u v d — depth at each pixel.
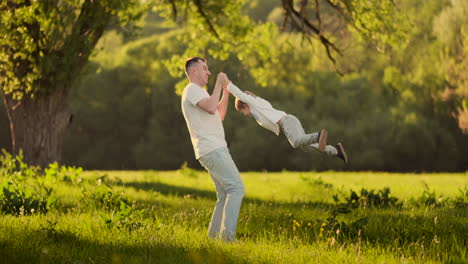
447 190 13.80
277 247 4.88
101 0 14.73
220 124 5.94
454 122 50.16
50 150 15.73
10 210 7.20
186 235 5.49
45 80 15.27
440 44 46.28
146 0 17.77
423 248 4.79
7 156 12.65
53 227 5.46
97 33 15.74
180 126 58.16
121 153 60.12
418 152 50.22
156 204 9.48
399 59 50.25
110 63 60.69
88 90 59.06
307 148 5.80
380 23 16.81
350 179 20.12
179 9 18.53
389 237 5.54
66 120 16.06
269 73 21.55
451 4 46.81
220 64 20.91
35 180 11.23
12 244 4.51
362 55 41.50
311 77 54.09
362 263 4.35
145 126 60.22
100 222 5.71
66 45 14.65
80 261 4.03
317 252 4.61
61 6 14.31
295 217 7.60
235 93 5.97
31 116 15.54
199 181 17.69
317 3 17.16
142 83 60.41
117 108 59.66
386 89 54.34
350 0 16.39
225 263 4.08
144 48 61.00
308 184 15.59
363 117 52.84
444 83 47.59
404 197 11.96
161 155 57.91
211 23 18.56
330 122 52.22
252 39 19.30
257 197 12.85
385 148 51.09
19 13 13.56
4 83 14.96
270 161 55.53
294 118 5.84
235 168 5.80
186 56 19.19
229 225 5.52
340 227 5.70
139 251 4.54
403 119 50.91
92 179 12.82
